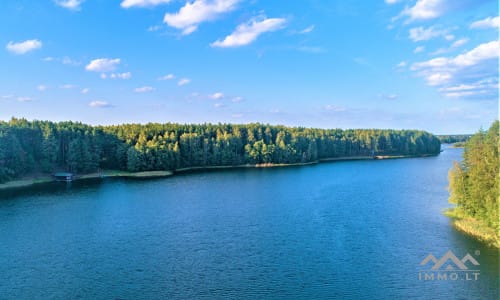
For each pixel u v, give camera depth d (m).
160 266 47.28
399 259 48.75
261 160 191.38
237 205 83.12
